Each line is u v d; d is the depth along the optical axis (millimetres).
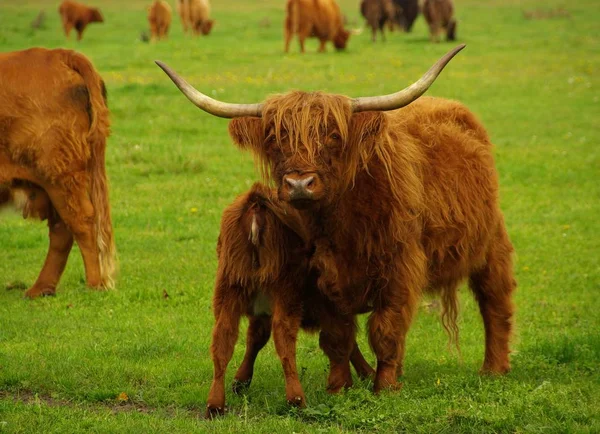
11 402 9500
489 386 9922
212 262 16438
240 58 44594
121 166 23391
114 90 33250
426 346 12656
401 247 9516
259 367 11211
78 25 53156
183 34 61625
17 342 12016
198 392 10062
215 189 21625
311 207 9031
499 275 11289
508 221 19938
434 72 9219
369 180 9383
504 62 44281
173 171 23234
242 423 8844
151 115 29578
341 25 50344
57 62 14586
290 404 9297
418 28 70125
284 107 9117
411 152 9969
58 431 8617
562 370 11055
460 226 10430
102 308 13812
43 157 14359
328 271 9281
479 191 10805
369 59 45250
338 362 9930
